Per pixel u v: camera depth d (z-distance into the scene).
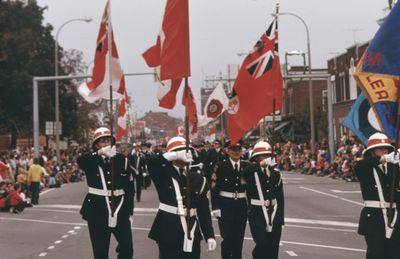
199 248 10.61
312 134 61.97
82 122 93.69
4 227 24.25
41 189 44.72
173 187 10.65
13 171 39.47
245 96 14.25
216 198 14.27
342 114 79.25
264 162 13.23
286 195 36.62
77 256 16.98
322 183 46.84
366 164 11.60
